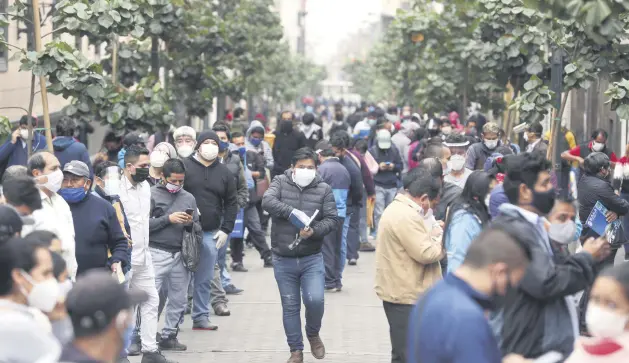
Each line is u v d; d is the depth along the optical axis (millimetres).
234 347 21172
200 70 37906
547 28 15594
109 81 28312
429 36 46094
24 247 10391
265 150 36562
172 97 32344
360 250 35719
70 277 15875
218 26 37812
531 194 12117
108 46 34688
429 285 15695
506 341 11445
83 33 23953
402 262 15641
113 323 7887
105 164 18594
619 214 21859
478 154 28375
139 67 35219
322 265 19422
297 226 18922
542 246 11461
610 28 12008
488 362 8938
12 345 9633
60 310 10758
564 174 24625
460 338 8914
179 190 20422
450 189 19531
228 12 52594
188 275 20641
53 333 10766
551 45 24297
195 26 37469
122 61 35094
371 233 39094
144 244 19000
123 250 17547
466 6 44688
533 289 11227
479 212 13586
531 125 26375
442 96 46375
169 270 20297
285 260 19266
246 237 36594
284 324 19391
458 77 45844
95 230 17172
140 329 19297
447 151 21938
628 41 25453
